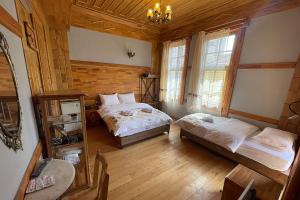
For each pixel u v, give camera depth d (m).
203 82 3.53
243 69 2.84
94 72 3.93
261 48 2.59
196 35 3.71
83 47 3.67
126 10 3.43
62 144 1.66
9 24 0.98
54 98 1.50
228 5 2.89
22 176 0.98
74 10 3.35
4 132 0.76
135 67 4.62
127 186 1.85
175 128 3.84
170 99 4.64
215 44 3.22
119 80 4.39
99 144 2.88
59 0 2.00
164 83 4.75
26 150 1.11
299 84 2.18
